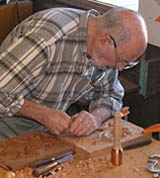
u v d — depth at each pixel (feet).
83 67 6.19
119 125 5.10
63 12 6.27
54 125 5.92
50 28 5.97
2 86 5.91
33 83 6.25
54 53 5.97
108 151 5.49
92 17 6.00
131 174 5.00
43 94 6.41
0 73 5.90
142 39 5.47
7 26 10.49
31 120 6.88
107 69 6.66
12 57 5.88
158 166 5.17
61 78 6.27
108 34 5.52
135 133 5.85
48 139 5.69
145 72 9.02
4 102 5.95
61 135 5.86
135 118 9.80
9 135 6.73
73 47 6.01
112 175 4.97
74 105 9.48
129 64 5.92
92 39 5.87
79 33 5.94
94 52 5.80
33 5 11.38
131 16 5.51
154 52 8.91
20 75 5.89
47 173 4.99
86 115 6.00
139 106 9.62
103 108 6.57
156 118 9.64
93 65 6.10
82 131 5.81
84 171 5.04
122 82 9.53
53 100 6.51
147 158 5.38
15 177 4.89
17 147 5.44
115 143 5.15
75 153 5.52
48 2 10.91
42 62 5.92
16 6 10.42
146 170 5.09
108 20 5.60
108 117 6.49
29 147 5.44
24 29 6.09
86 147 5.48
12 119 6.82
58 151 5.37
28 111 6.05
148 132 5.74
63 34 5.97
